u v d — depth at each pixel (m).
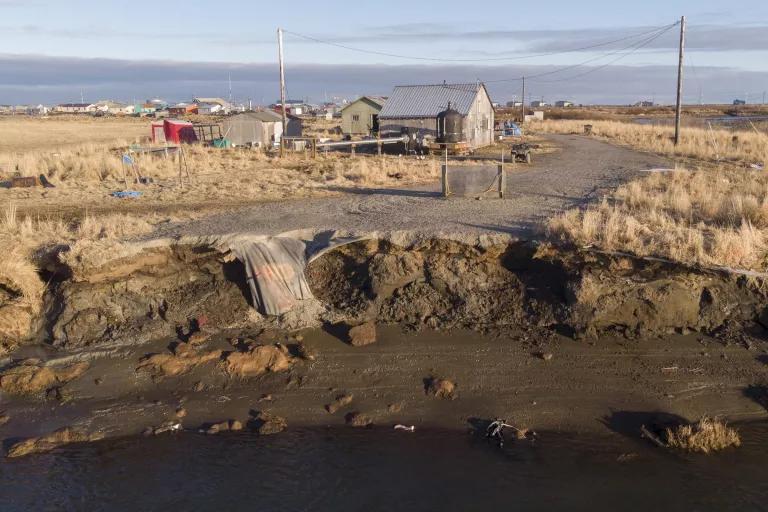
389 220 17.31
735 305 13.51
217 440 11.41
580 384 12.47
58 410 12.38
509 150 43.16
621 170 28.72
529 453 10.83
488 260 14.90
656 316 13.50
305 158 36.81
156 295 15.23
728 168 29.08
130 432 11.71
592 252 14.00
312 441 11.31
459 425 11.67
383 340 13.91
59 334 14.49
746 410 11.70
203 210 20.45
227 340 14.18
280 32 41.53
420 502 9.66
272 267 15.15
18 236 16.95
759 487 9.81
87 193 25.03
